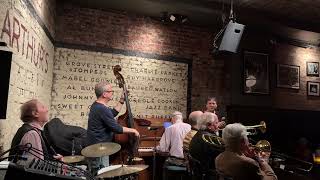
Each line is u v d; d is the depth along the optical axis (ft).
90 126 11.16
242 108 21.89
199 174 10.64
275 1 18.17
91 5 18.58
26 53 10.36
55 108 17.48
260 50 22.91
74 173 5.45
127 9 19.17
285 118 22.90
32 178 4.53
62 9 18.30
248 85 22.34
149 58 20.06
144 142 17.62
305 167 15.19
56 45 17.80
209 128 11.21
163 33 20.77
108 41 19.15
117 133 11.37
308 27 21.70
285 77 23.66
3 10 7.69
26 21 10.19
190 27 21.71
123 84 14.37
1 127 7.92
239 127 8.35
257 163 8.13
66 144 12.94
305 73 24.58
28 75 10.85
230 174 7.97
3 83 6.68
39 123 8.20
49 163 5.52
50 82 16.79
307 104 24.36
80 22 18.61
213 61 22.26
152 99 19.89
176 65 20.89
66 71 17.90
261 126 13.87
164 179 13.62
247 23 20.34
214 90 22.06
